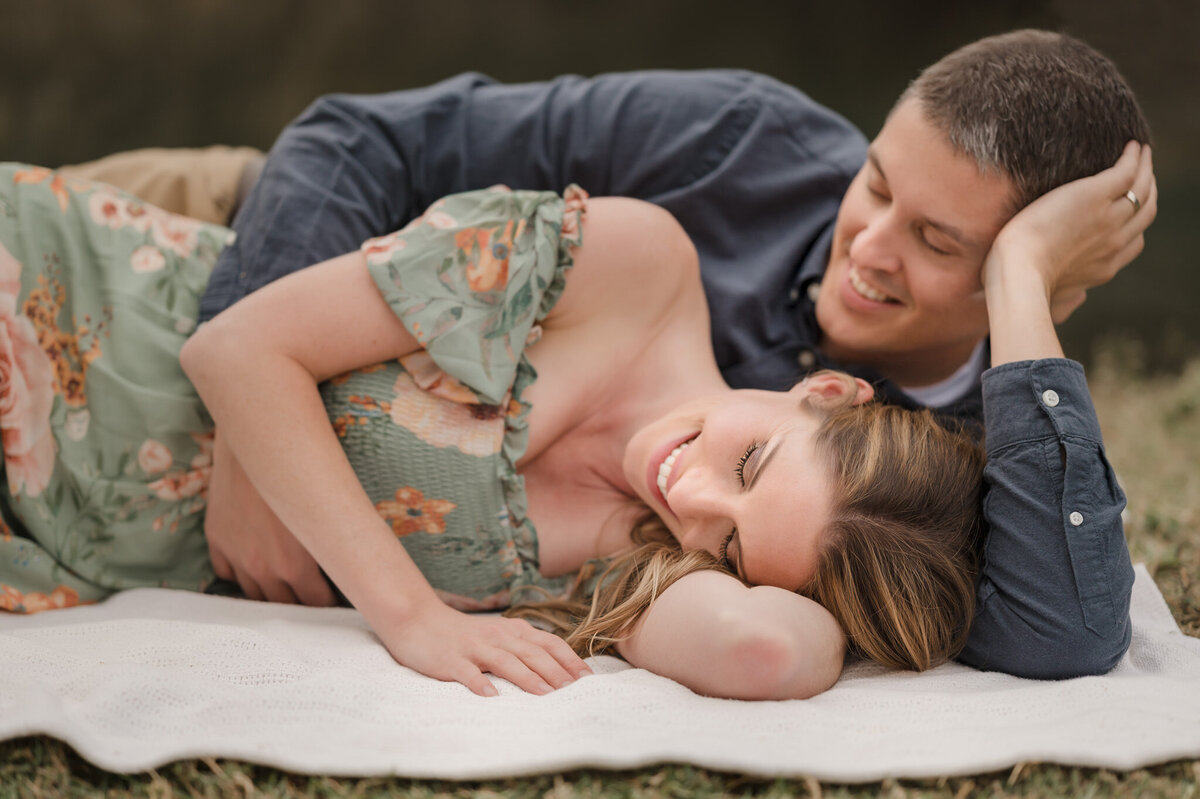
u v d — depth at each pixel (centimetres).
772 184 207
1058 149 171
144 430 178
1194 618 182
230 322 161
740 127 211
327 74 646
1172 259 574
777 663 135
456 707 132
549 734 124
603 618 154
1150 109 598
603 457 179
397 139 208
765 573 149
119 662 138
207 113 618
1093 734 129
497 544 169
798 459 150
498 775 117
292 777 120
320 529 154
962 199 171
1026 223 171
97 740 120
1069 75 174
